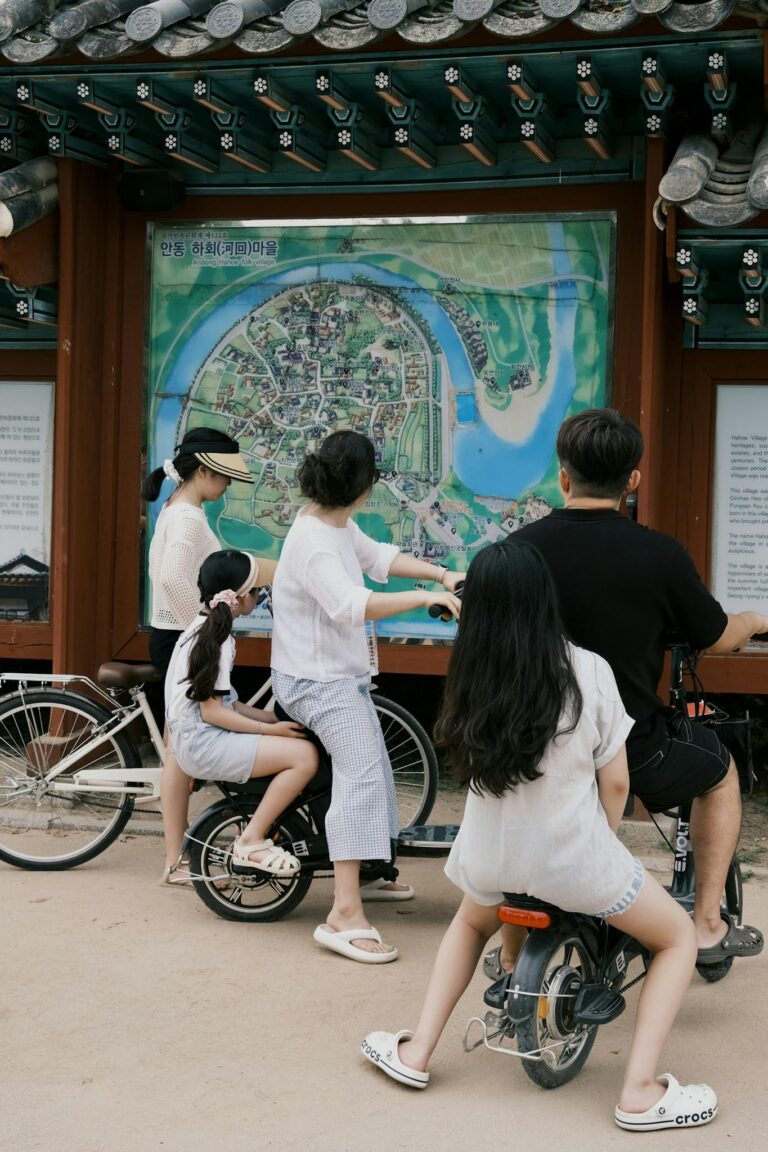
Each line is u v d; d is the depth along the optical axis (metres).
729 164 5.16
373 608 4.20
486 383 5.83
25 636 6.42
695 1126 3.17
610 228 5.66
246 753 4.42
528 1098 3.33
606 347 5.69
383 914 4.73
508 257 5.77
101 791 5.13
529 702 3.06
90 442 6.14
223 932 4.49
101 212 6.11
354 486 4.38
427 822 5.71
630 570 3.41
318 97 5.49
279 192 5.99
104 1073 3.44
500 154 5.74
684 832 4.02
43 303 6.09
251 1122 3.19
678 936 3.25
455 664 3.17
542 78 5.18
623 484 3.49
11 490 6.45
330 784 4.51
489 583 3.12
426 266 5.86
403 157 5.84
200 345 6.11
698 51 4.82
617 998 3.33
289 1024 3.75
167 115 5.50
